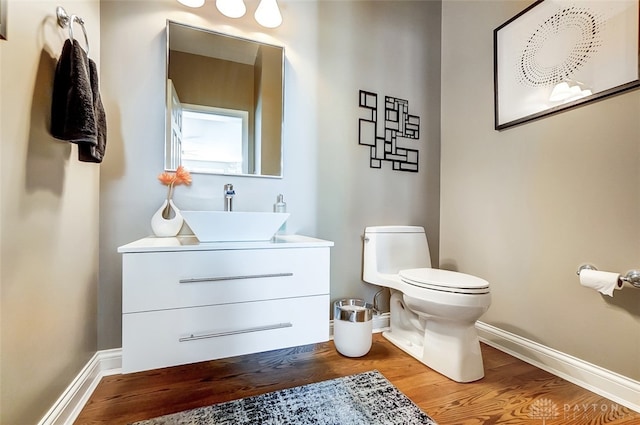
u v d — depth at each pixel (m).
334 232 1.91
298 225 1.81
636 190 1.20
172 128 1.54
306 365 1.51
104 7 1.42
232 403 1.18
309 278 1.29
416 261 1.96
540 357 1.52
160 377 1.38
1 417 0.73
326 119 1.89
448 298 1.33
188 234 1.55
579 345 1.37
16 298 0.79
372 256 1.88
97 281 1.38
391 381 1.36
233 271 1.16
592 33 1.33
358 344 1.58
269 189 1.74
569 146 1.43
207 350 1.12
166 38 1.53
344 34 1.94
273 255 1.23
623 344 1.23
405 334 1.79
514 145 1.70
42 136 0.92
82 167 1.21
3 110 0.74
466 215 2.02
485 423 1.09
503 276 1.75
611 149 1.27
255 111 1.71
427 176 2.20
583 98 1.36
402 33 2.12
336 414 1.12
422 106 2.18
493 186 1.83
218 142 1.63
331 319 1.90
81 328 1.20
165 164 1.52
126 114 1.45
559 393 1.29
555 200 1.48
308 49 1.84
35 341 0.87
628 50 1.21
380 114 2.04
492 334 1.79
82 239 1.21
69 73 0.97
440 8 2.25
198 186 1.58
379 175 2.04
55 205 0.99
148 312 1.05
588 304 1.34
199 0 1.52
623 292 1.23
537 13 1.56
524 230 1.63
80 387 1.16
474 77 1.97
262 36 1.73
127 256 1.03
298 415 1.11
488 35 1.87
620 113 1.25
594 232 1.33
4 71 0.75
